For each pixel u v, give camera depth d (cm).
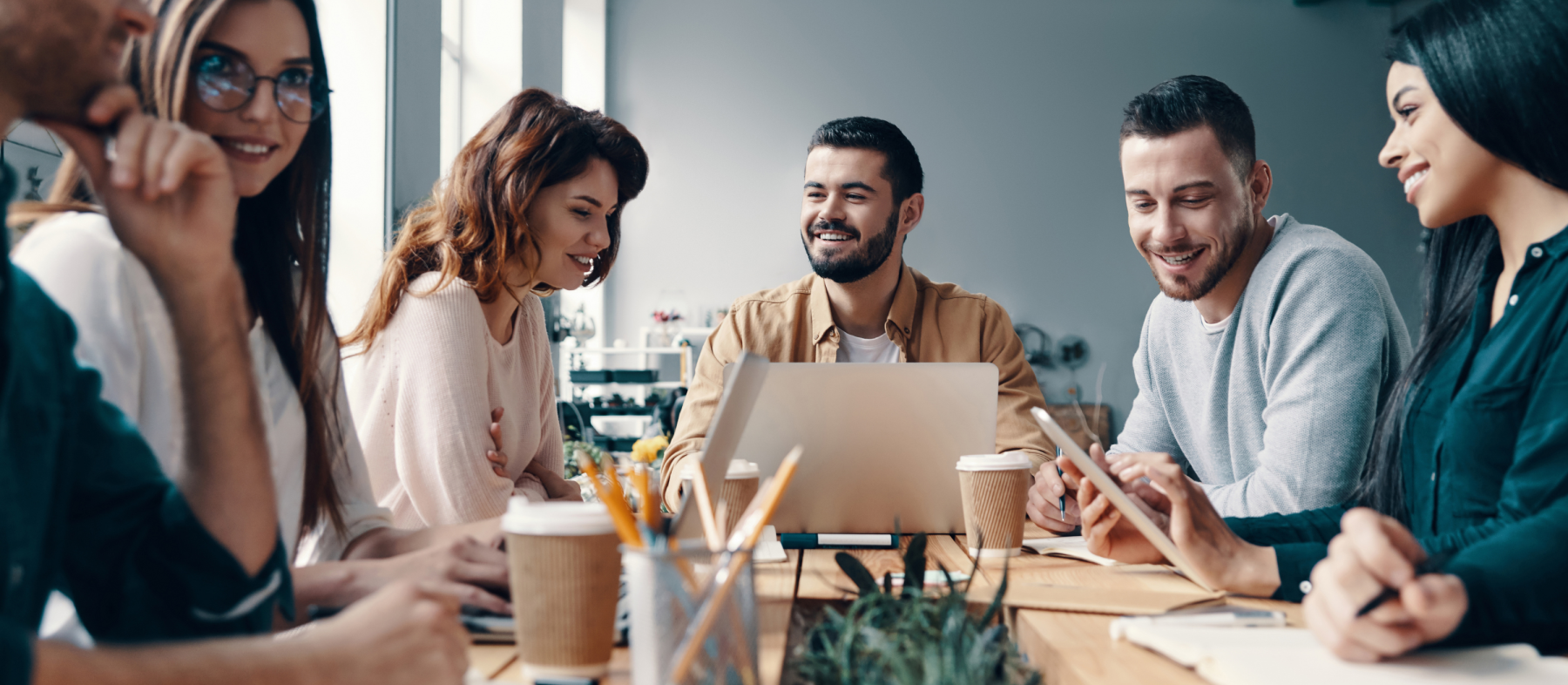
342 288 312
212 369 69
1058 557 125
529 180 176
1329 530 122
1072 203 731
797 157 729
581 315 671
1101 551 118
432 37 357
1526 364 93
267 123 93
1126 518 116
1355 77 738
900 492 136
